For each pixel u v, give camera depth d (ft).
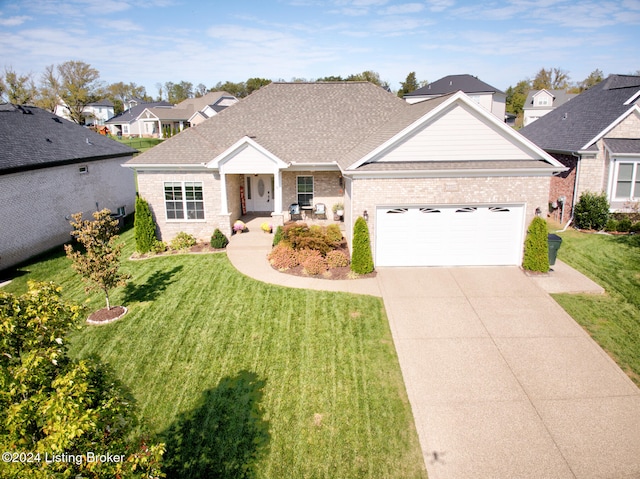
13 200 57.16
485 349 34.78
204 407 29.14
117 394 17.92
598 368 32.24
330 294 44.83
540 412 27.96
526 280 47.34
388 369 32.55
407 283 47.16
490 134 49.62
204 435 26.78
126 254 61.41
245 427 27.35
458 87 181.88
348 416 28.04
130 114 252.21
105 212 42.57
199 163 61.62
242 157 61.82
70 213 69.41
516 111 266.77
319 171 69.56
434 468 24.04
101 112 289.12
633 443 25.40
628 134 66.54
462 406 28.66
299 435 26.63
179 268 54.13
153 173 63.05
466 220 50.34
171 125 229.04
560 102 232.32
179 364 33.94
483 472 23.72
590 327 37.78
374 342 36.06
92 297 46.88
